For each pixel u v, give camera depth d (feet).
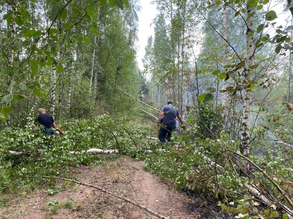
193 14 21.40
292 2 3.81
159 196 9.22
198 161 8.29
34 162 11.19
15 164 10.96
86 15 4.08
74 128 14.34
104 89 41.01
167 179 11.21
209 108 13.62
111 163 13.20
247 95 11.47
